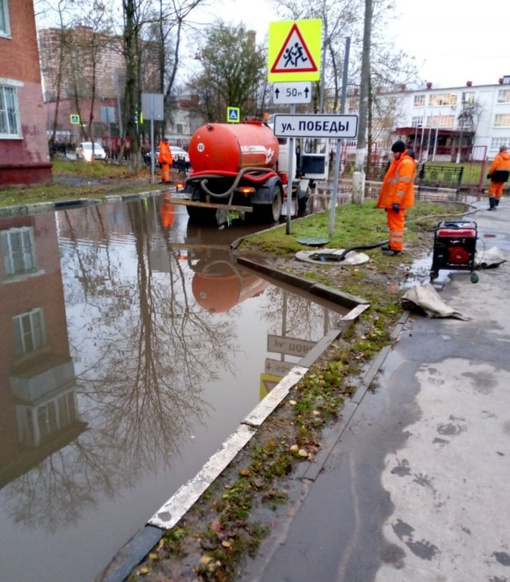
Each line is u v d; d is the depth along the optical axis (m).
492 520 2.52
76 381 4.34
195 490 2.65
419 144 57.50
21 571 2.38
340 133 8.38
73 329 5.49
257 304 6.44
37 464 3.22
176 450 3.37
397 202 7.92
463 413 3.54
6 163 17.33
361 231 10.27
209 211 11.98
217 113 42.41
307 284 6.82
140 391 4.19
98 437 3.52
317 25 8.10
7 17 16.64
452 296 6.19
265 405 3.55
